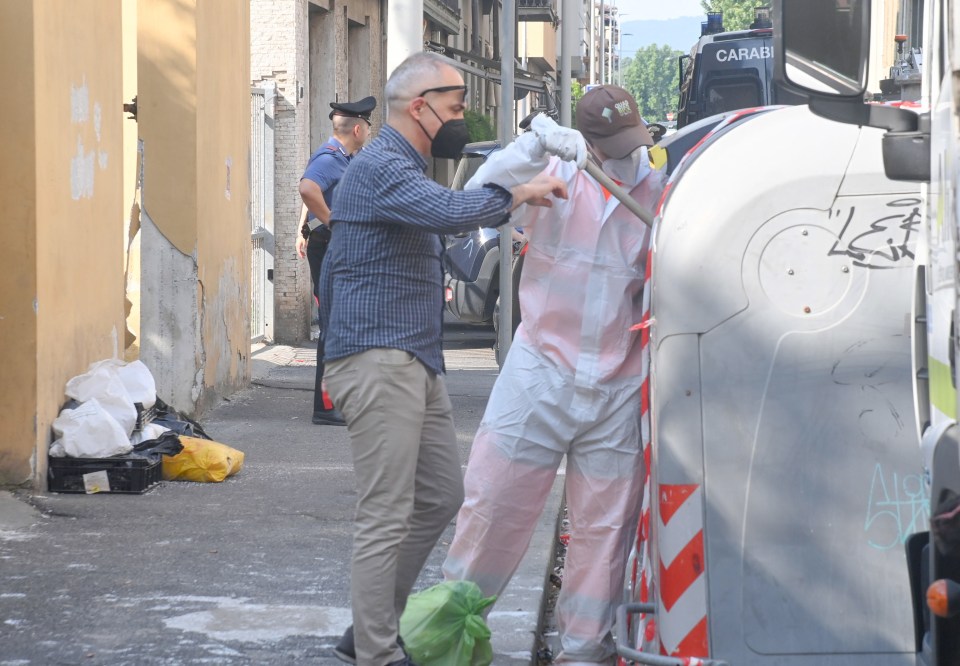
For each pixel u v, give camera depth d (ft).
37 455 41.11
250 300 70.08
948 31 15.34
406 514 24.80
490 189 24.18
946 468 15.79
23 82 40.29
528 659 28.09
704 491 20.57
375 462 24.47
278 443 53.01
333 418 57.82
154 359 57.72
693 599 20.66
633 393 26.84
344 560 35.22
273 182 90.27
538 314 26.81
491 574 27.84
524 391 26.91
